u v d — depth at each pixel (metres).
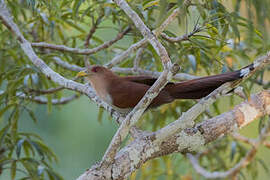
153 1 9.17
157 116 11.55
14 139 10.17
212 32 8.57
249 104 7.88
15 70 10.04
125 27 10.32
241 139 11.30
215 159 11.79
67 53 10.46
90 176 6.61
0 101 10.24
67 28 11.95
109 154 6.57
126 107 8.65
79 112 15.18
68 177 14.37
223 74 7.54
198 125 7.47
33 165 10.25
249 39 5.66
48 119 14.91
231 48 9.49
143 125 11.80
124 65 11.39
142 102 6.40
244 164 9.84
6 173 13.66
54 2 9.53
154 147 7.04
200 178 11.08
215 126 7.48
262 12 5.51
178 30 9.98
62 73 11.07
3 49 10.67
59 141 14.71
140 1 9.05
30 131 14.59
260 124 8.41
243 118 7.73
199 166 11.09
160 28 7.26
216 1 7.83
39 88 10.77
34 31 11.59
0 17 9.14
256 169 10.85
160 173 11.73
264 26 5.61
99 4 9.67
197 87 7.75
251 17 5.61
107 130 15.10
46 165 10.29
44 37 12.06
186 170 12.60
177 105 11.29
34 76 10.19
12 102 10.71
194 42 8.66
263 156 14.45
